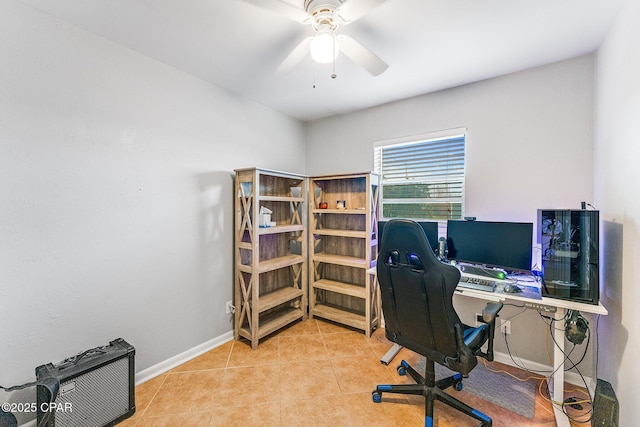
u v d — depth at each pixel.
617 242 1.55
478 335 1.64
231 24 1.72
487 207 2.43
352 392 1.96
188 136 2.38
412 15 1.61
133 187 2.04
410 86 2.57
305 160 3.70
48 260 1.67
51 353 1.68
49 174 1.67
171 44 1.94
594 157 1.99
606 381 1.69
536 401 1.88
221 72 2.35
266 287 3.08
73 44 1.74
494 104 2.38
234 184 2.77
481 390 1.99
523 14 1.60
